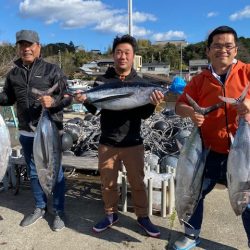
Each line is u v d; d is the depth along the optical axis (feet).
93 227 14.42
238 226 14.73
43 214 15.67
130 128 13.44
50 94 13.32
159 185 15.72
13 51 84.53
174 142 22.34
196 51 305.94
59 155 13.51
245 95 10.32
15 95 14.71
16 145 28.94
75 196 18.19
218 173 12.17
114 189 14.29
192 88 12.23
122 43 12.76
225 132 11.59
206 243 13.48
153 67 231.50
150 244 13.50
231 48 11.19
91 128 24.17
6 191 18.79
